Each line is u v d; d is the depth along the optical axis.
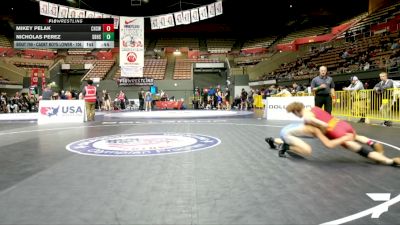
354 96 12.57
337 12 38.56
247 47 44.38
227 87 31.42
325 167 4.55
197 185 3.73
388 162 4.63
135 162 4.97
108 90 30.58
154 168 4.57
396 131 8.81
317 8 38.41
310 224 2.61
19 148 6.43
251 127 10.10
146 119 13.99
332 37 34.34
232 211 2.91
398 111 10.27
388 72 17.48
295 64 32.03
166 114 17.83
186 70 36.88
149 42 45.12
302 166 4.63
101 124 11.73
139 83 30.44
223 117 14.76
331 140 4.90
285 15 41.25
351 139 4.85
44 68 37.16
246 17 42.34
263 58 39.66
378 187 3.60
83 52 41.00
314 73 25.50
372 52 22.67
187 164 4.81
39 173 4.35
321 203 3.09
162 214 2.85
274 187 3.62
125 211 2.93
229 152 5.77
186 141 7.14
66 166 4.75
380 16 28.52
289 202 3.13
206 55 41.22
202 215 2.82
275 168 4.52
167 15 20.28
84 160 5.16
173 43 44.84
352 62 23.02
